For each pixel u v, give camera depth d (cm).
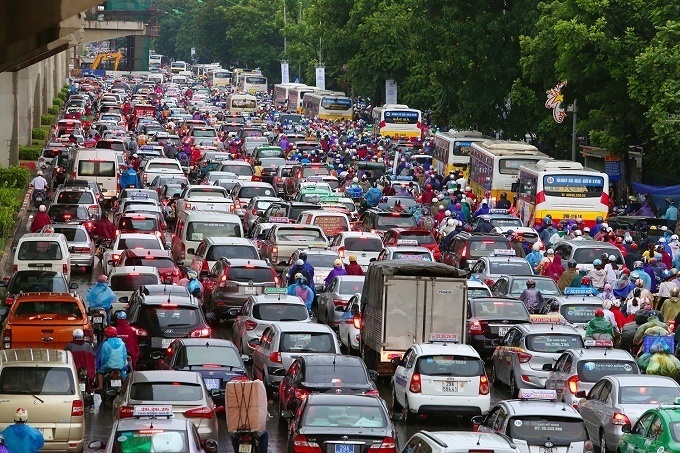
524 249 8131
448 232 8519
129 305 5512
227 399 3594
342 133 17438
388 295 5275
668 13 9519
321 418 3484
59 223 8488
